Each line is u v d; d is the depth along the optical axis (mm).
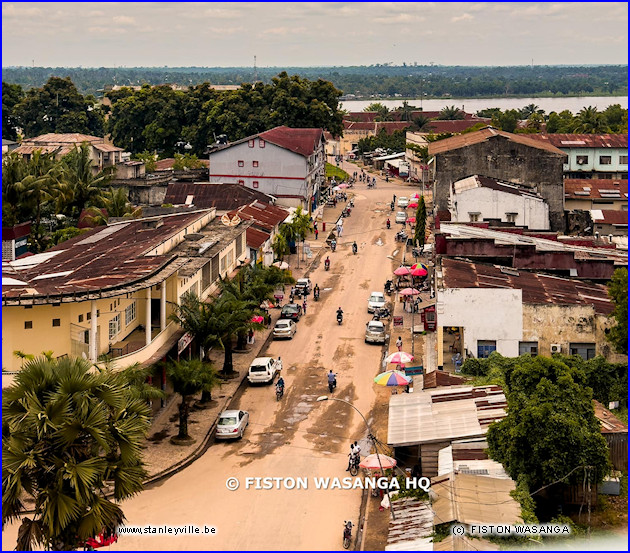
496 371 53406
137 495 44312
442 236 68688
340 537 40125
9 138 190250
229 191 110188
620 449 45406
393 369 62594
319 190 139000
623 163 131250
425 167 152875
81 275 53656
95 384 33438
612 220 99812
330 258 101438
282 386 58406
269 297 71438
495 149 99250
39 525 31969
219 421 51781
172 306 56719
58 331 47375
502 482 39344
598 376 54281
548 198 99375
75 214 104875
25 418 32000
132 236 68250
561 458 39938
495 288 57312
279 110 155250
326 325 75938
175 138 176500
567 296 59344
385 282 89812
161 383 55656
